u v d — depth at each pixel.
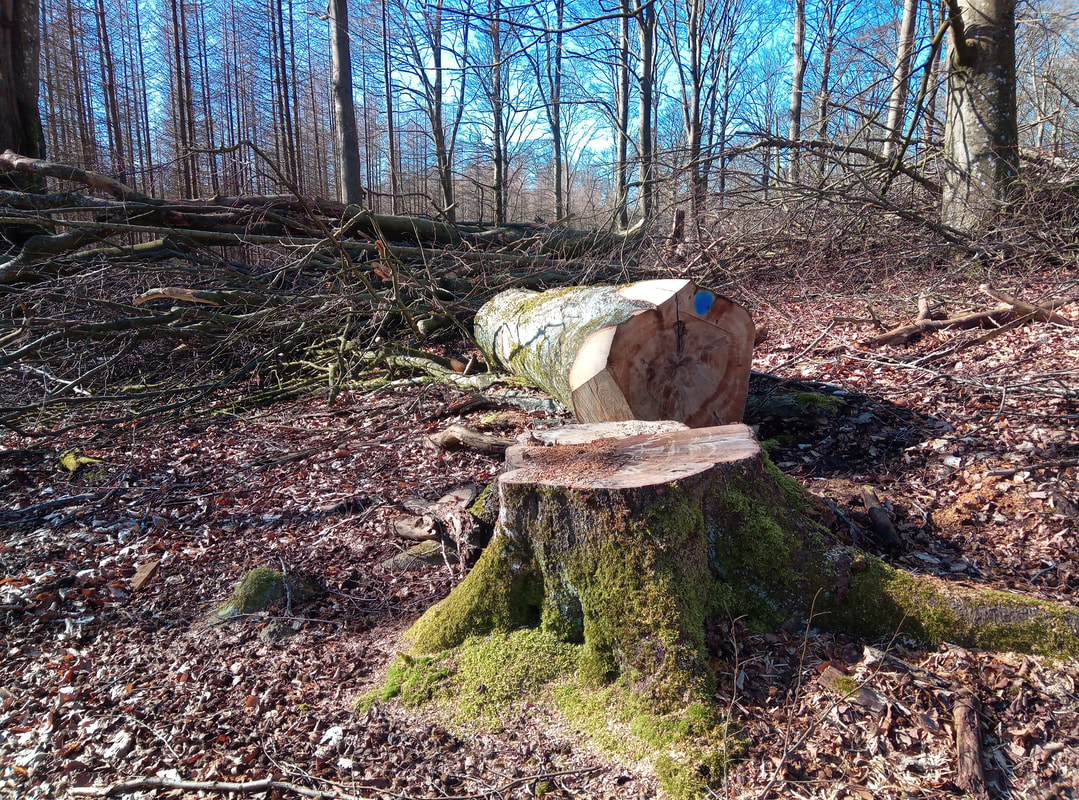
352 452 5.27
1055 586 2.73
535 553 2.61
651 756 2.13
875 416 4.38
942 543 3.11
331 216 8.46
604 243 9.32
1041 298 5.91
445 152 16.08
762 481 2.71
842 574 2.57
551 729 2.32
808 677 2.31
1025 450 3.63
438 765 2.24
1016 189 7.50
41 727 2.66
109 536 4.29
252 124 22.89
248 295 7.04
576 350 4.19
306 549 3.88
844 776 1.97
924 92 8.05
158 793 2.26
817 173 9.10
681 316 3.97
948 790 1.88
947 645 2.39
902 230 8.05
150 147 23.34
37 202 8.01
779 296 7.57
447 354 7.70
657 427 3.08
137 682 2.87
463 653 2.65
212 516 4.46
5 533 4.39
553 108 19.97
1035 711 2.11
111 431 6.20
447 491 4.30
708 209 8.48
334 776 2.24
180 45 20.98
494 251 8.73
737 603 2.62
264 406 6.80
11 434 6.20
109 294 7.63
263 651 2.98
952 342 5.37
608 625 2.42
